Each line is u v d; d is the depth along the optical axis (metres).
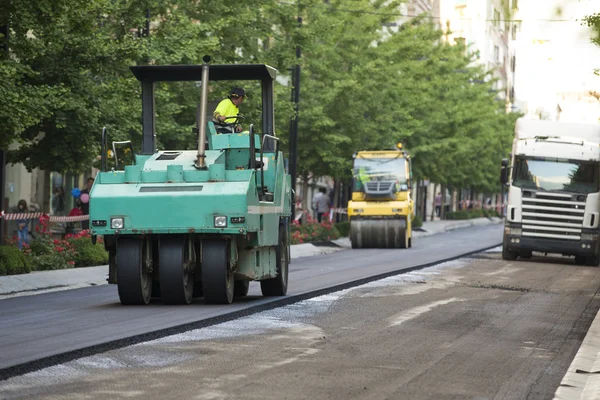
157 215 28.50
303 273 46.28
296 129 74.25
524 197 62.06
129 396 14.68
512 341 23.39
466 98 128.62
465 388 16.44
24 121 38.03
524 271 51.47
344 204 113.38
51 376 16.53
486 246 80.31
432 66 111.94
